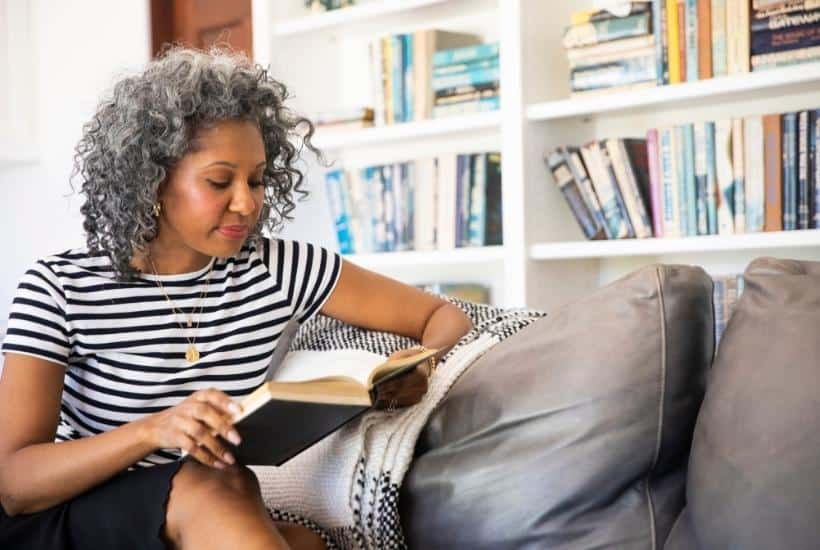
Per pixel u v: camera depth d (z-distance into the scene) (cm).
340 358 148
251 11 347
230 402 118
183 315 144
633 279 132
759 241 233
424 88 291
